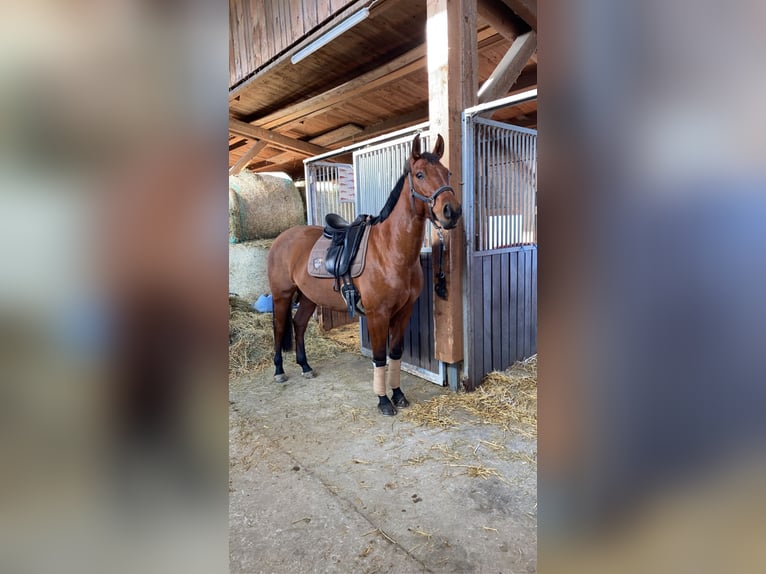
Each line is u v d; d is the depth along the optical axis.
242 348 3.04
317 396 2.33
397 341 2.13
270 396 2.35
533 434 1.81
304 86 3.79
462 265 2.20
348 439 1.82
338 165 3.34
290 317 2.65
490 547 1.16
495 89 2.44
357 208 2.88
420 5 2.59
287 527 1.27
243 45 3.24
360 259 2.02
